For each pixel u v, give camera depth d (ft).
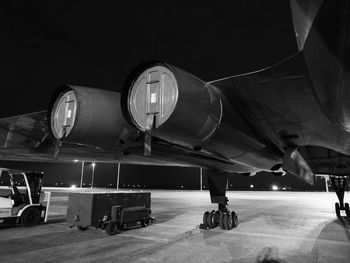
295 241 27.22
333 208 63.41
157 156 21.58
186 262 20.08
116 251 23.16
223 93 14.17
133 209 33.55
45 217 37.29
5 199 33.63
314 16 7.60
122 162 26.25
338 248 24.52
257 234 30.66
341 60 8.73
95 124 14.37
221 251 23.24
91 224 30.09
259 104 14.55
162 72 12.46
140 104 12.78
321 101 12.39
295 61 10.54
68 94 15.33
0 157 28.02
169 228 34.50
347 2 6.72
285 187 397.19
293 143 19.57
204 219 34.06
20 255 21.86
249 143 17.69
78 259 20.74
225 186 31.30
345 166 34.68
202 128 13.08
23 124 18.83
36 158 26.78
